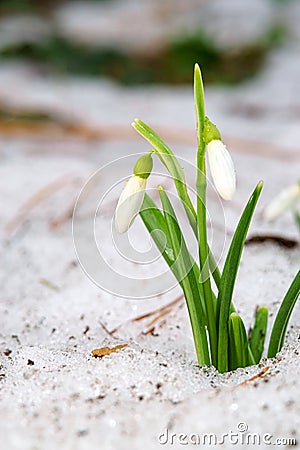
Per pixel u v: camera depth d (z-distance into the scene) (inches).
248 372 18.7
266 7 90.8
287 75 60.1
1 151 36.5
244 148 36.9
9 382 18.6
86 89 56.0
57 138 39.8
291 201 21.7
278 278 22.5
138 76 59.7
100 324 21.5
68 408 17.8
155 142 17.8
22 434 17.3
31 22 79.7
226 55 65.4
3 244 25.1
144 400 17.9
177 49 65.7
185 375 18.5
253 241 23.9
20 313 22.2
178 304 21.9
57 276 23.5
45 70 61.8
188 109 49.3
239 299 21.9
